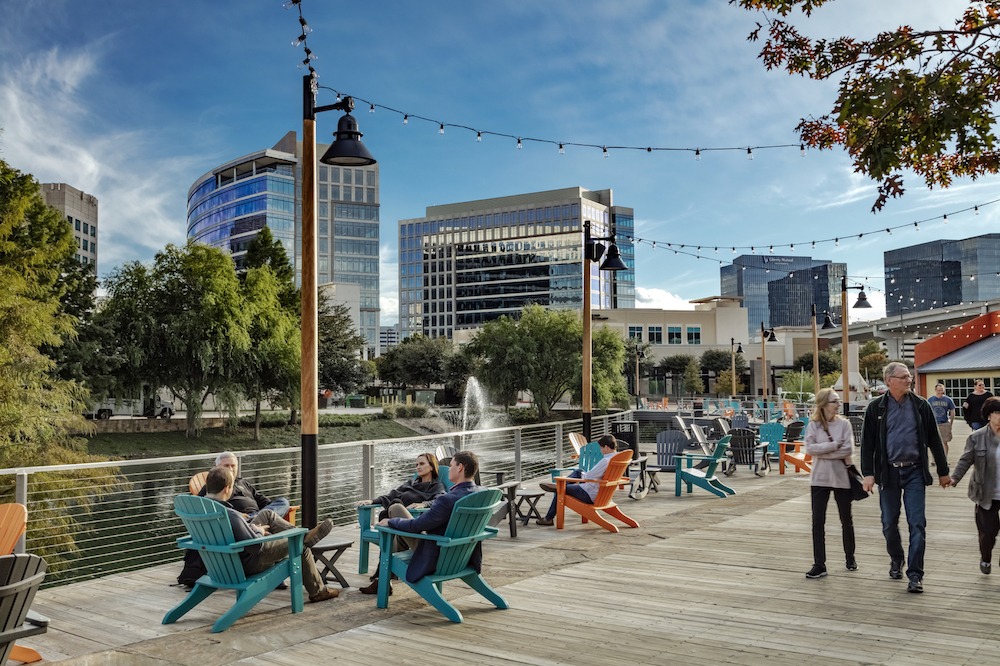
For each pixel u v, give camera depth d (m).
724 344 112.81
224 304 47.59
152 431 50.12
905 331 104.00
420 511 7.67
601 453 12.03
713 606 6.46
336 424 60.94
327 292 75.31
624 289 172.75
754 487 15.34
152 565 8.41
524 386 61.16
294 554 6.42
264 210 159.12
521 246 169.12
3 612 4.35
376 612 6.41
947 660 5.04
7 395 24.73
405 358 94.19
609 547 9.20
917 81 5.30
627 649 5.35
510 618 6.19
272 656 5.30
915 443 6.91
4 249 29.31
